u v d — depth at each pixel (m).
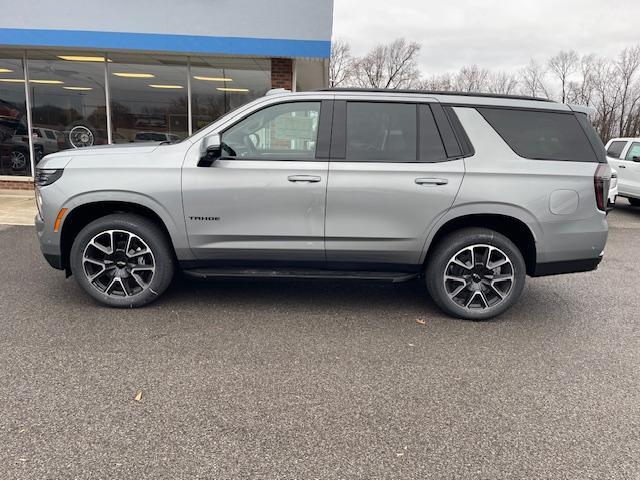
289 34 9.55
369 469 2.36
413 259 4.22
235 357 3.48
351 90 4.20
